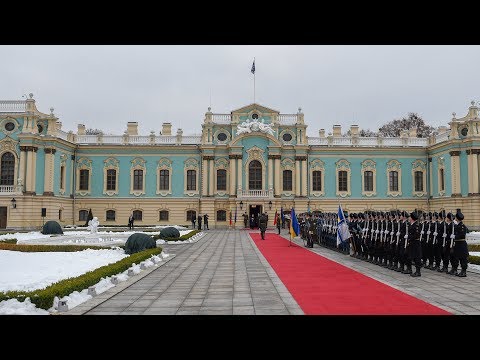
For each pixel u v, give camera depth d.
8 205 51.78
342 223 26.03
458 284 16.20
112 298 13.80
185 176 62.62
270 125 62.06
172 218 62.19
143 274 18.77
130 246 26.83
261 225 40.88
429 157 62.69
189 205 62.31
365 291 14.70
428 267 20.64
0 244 28.12
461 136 55.72
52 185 54.59
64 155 58.44
